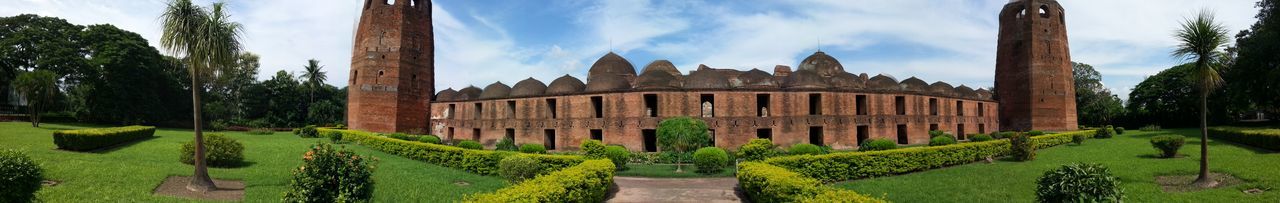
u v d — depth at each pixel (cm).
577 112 3291
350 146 3012
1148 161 2006
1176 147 2102
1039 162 2177
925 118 3584
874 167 1828
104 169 1498
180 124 4859
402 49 4075
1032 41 4325
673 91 3084
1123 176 1644
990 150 2366
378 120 3903
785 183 1011
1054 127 4228
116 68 4053
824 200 811
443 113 4209
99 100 3956
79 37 4156
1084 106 6325
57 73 3916
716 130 3056
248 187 1414
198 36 1363
